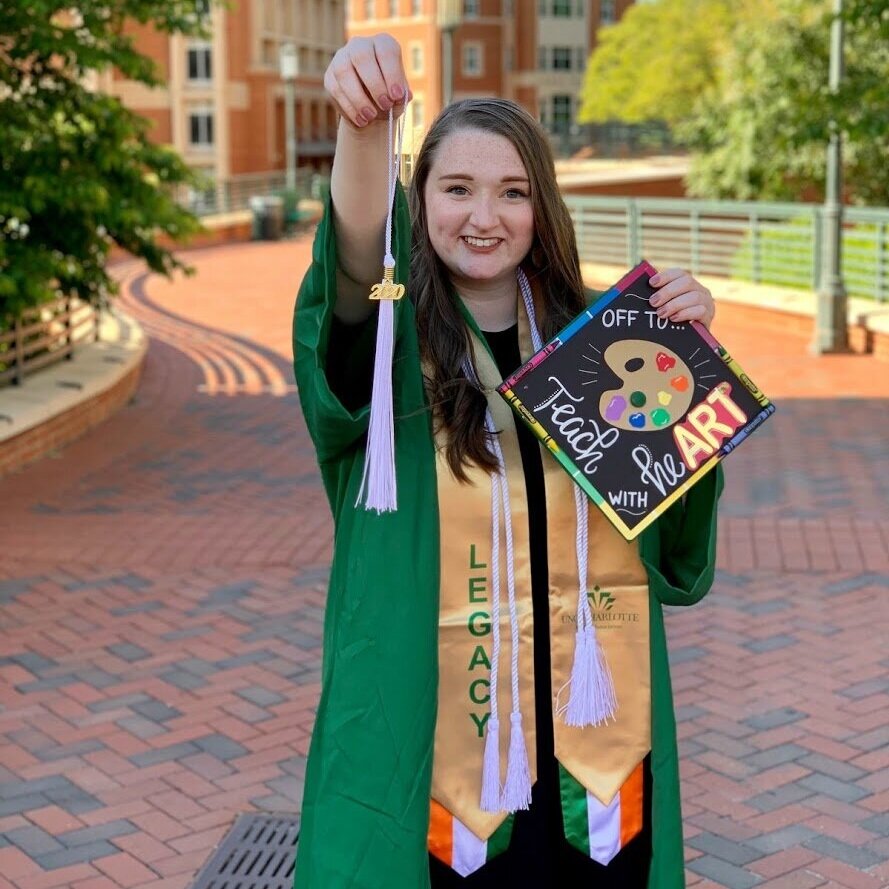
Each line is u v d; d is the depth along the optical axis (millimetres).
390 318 2125
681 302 2305
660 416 2301
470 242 2297
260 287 22250
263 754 4719
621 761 2377
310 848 2227
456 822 2318
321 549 7270
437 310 2332
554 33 73250
